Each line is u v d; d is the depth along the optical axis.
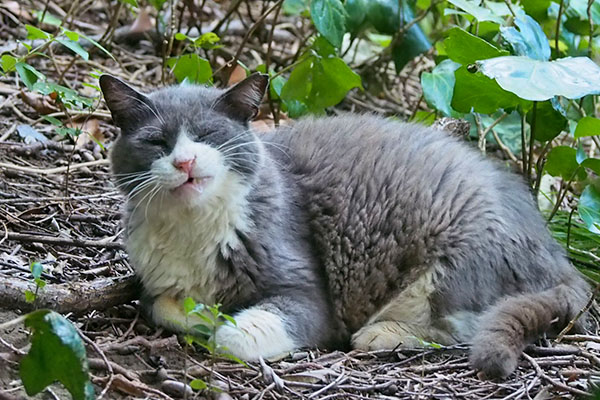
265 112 8.11
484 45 6.07
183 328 4.73
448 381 4.67
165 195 4.80
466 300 5.29
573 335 5.37
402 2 8.11
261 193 5.11
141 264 5.00
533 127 6.46
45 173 6.73
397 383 4.61
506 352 4.74
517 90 5.37
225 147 4.90
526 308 5.12
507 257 5.38
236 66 8.20
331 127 6.00
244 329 4.76
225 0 10.27
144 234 4.98
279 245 5.11
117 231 6.13
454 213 5.36
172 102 5.01
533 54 6.04
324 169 5.62
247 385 4.43
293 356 4.86
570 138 8.76
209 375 4.34
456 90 6.27
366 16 8.04
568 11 7.39
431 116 7.69
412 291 5.38
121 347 4.52
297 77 7.39
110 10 9.49
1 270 5.15
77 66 8.59
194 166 4.72
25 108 7.70
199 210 4.85
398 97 9.34
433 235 5.35
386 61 9.16
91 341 4.39
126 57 9.01
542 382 4.67
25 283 4.63
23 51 8.30
